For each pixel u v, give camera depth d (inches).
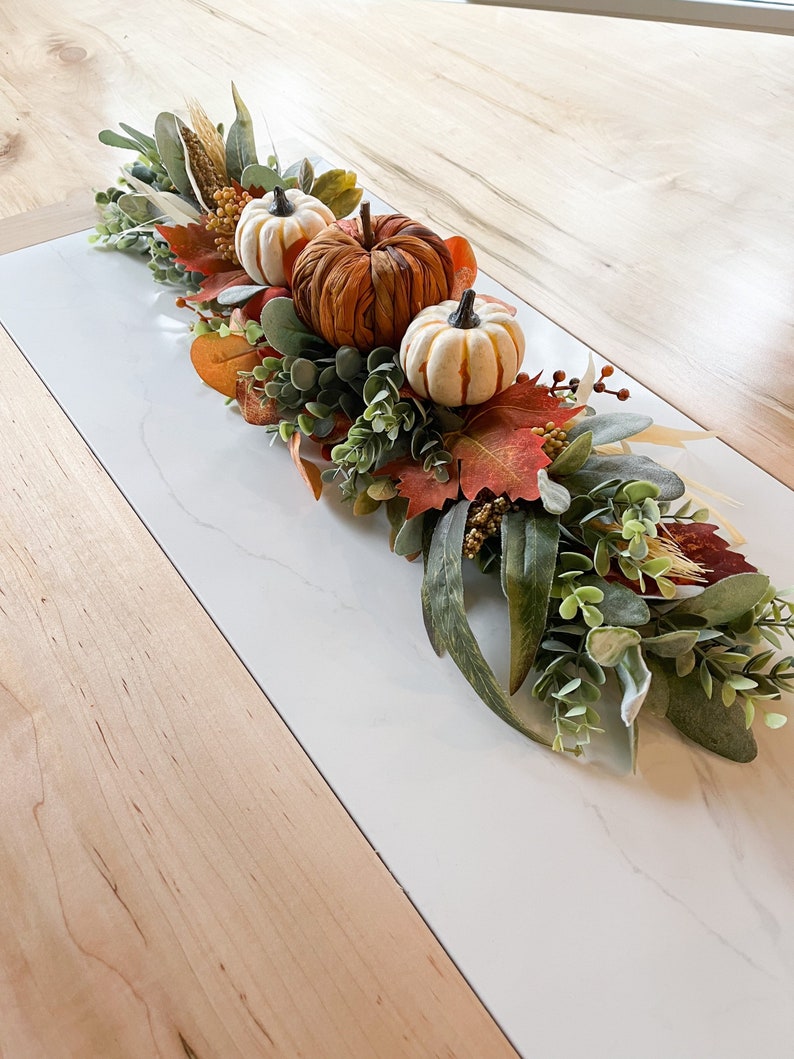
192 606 31.1
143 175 45.8
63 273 45.7
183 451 36.5
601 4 67.2
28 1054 22.0
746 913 23.4
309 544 32.9
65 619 30.9
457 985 22.5
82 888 24.7
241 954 23.3
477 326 30.0
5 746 27.7
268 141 55.0
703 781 26.0
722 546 29.2
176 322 42.8
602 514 28.1
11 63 64.9
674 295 43.2
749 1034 21.5
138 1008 22.6
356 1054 21.6
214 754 27.2
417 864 24.5
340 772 26.5
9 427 37.8
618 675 26.6
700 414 37.2
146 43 66.7
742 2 64.7
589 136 54.2
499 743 26.9
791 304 42.7
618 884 24.0
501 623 30.1
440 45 64.3
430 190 50.2
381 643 29.7
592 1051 21.4
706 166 51.6
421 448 30.9
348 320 31.1
